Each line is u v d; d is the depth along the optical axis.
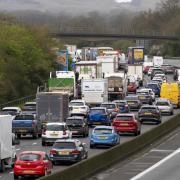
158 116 143.12
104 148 101.75
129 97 177.88
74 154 81.25
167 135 125.19
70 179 64.19
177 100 186.50
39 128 120.69
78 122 117.75
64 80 181.25
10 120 79.19
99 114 137.00
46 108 133.12
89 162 73.12
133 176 73.44
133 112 166.75
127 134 124.25
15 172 69.00
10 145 78.94
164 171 78.19
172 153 98.25
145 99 184.25
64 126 105.81
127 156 93.00
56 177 58.72
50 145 105.06
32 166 68.75
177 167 82.19
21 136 122.06
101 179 71.00
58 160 81.25
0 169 75.50
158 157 93.44
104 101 173.75
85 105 152.50
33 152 70.00
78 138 116.94
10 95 193.25
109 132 101.38
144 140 106.25
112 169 80.19
